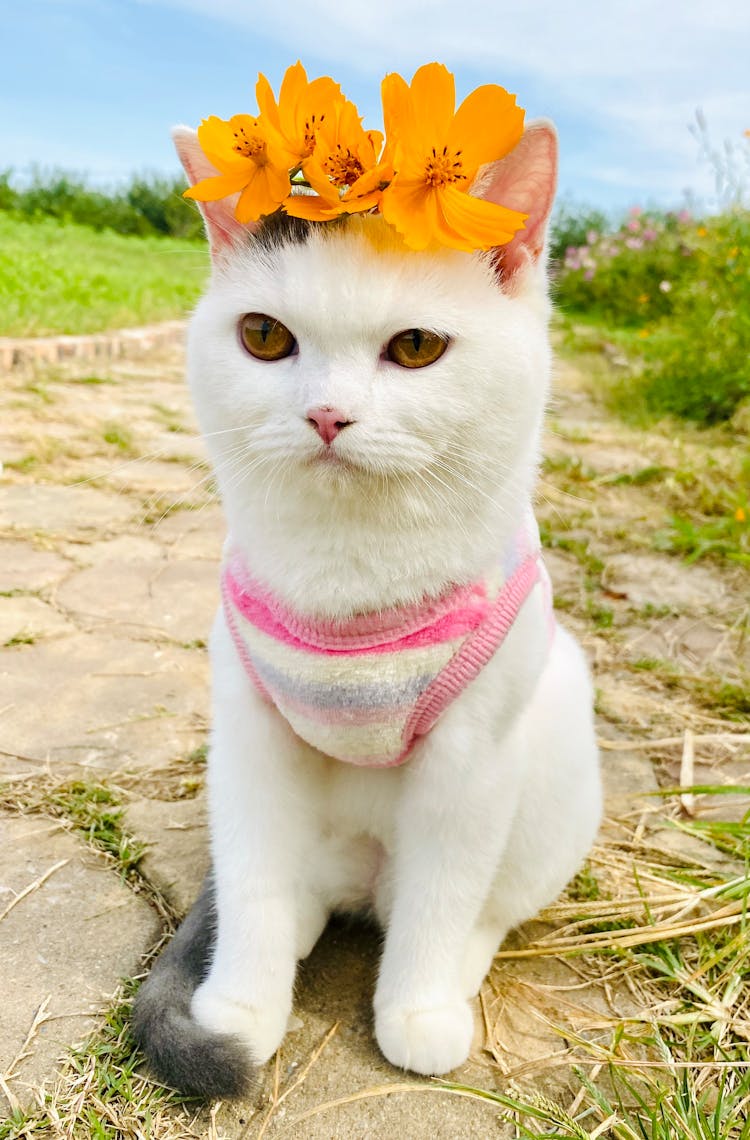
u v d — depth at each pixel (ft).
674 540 3.28
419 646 1.32
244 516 1.36
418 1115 1.35
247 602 1.38
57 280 7.06
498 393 1.29
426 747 1.40
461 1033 1.41
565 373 6.74
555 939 1.64
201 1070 1.31
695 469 4.01
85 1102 1.31
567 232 12.53
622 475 3.96
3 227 11.31
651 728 2.22
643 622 2.76
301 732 1.40
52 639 2.33
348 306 1.23
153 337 6.05
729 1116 1.33
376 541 1.30
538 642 1.43
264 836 1.44
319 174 1.22
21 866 1.66
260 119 1.26
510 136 1.23
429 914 1.44
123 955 1.52
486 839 1.43
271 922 1.43
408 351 1.27
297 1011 1.50
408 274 1.25
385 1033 1.42
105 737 1.99
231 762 1.45
